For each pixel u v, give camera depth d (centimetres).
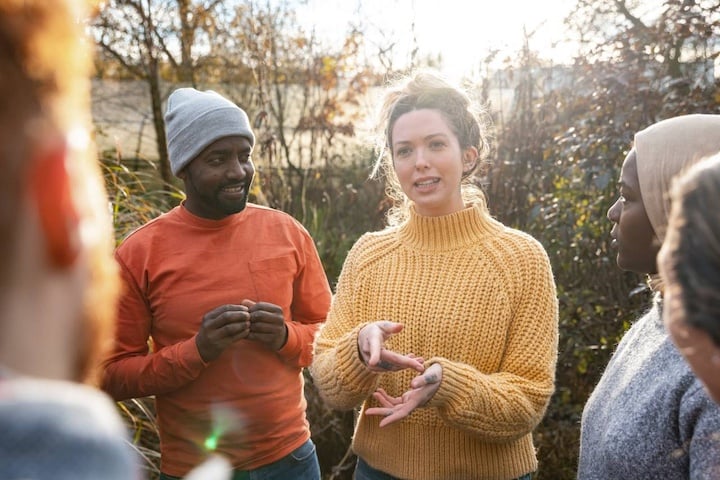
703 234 77
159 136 577
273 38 525
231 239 219
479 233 198
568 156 382
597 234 366
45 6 51
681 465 117
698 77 351
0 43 49
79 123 54
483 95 442
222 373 210
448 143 194
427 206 197
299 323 226
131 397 210
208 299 212
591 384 362
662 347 129
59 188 50
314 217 437
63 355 52
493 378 181
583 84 397
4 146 48
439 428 189
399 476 193
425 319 192
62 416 46
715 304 75
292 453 221
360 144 518
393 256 204
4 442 44
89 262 54
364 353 180
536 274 191
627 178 147
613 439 128
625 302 361
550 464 343
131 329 212
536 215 387
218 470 56
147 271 212
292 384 223
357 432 205
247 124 220
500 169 422
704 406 110
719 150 137
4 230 48
